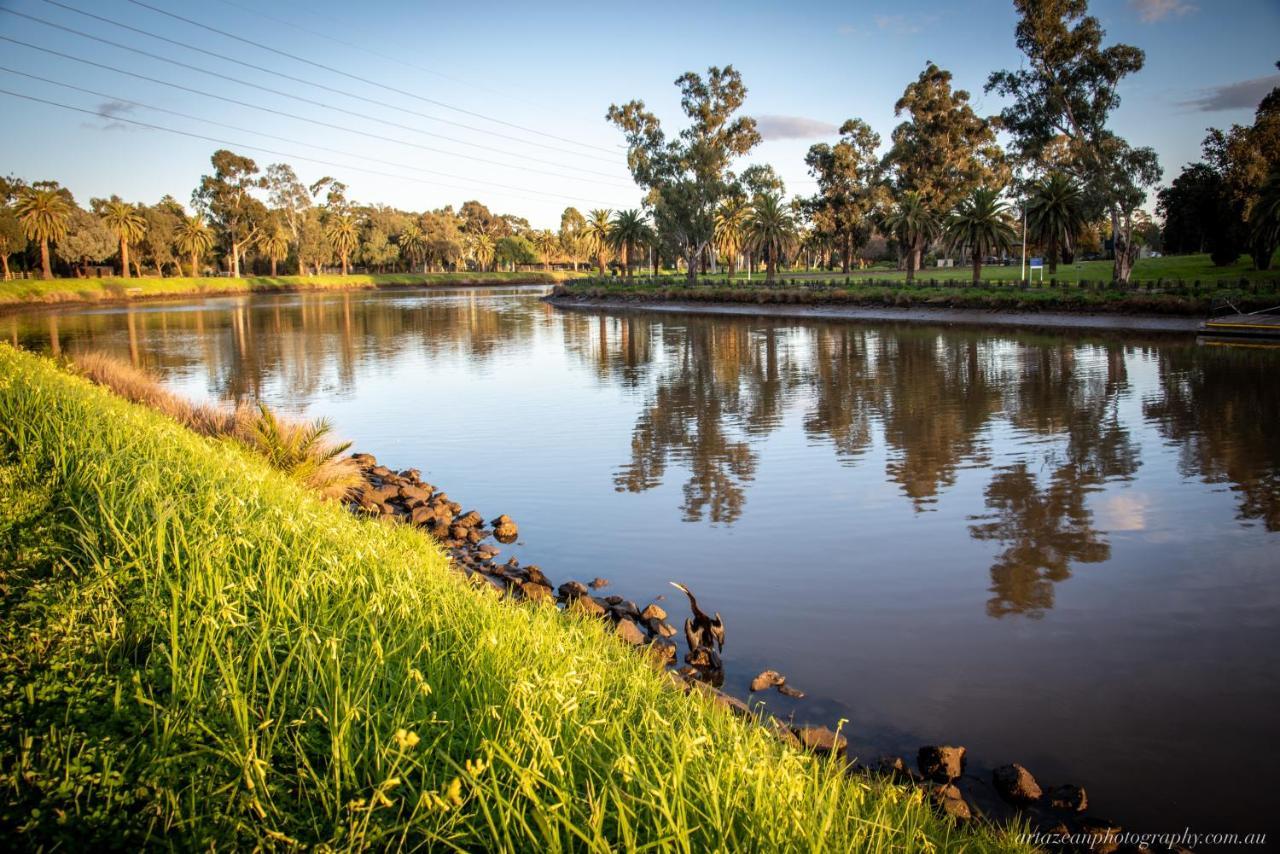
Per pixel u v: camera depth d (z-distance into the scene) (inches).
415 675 145.3
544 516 495.8
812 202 3818.9
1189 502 496.1
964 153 3329.2
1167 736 247.8
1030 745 242.7
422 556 294.7
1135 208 2078.0
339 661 159.8
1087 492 522.9
